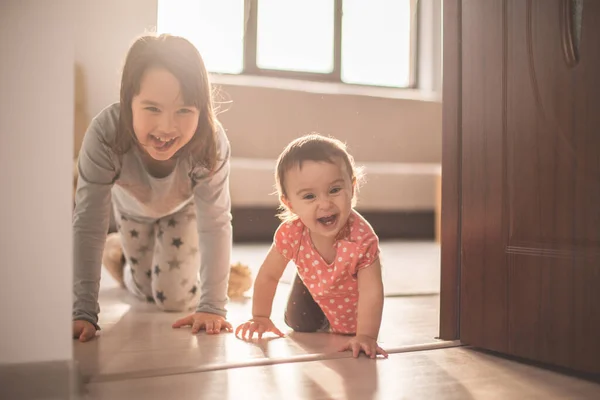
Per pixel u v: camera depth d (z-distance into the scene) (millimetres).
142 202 1361
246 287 1667
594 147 878
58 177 773
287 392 809
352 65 3598
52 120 773
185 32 1989
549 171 940
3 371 746
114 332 1193
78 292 1168
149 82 1118
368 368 934
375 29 3619
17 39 764
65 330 769
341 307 1180
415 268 2242
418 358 998
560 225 924
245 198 2967
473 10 1069
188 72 1146
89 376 870
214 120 1244
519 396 809
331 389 825
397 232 3617
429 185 3461
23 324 757
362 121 3402
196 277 1472
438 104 3605
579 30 906
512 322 992
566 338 910
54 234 770
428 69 3715
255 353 1021
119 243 1743
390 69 3688
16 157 761
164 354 1008
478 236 1055
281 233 1171
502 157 1015
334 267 1129
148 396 788
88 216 1193
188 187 1307
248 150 3168
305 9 3457
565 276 913
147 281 1561
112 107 1214
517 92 991
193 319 1256
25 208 763
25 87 767
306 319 1227
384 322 1295
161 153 1178
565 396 812
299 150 1116
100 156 1197
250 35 3355
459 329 1104
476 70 1064
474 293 1062
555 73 932
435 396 804
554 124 934
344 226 1133
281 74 3438
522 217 981
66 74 779
